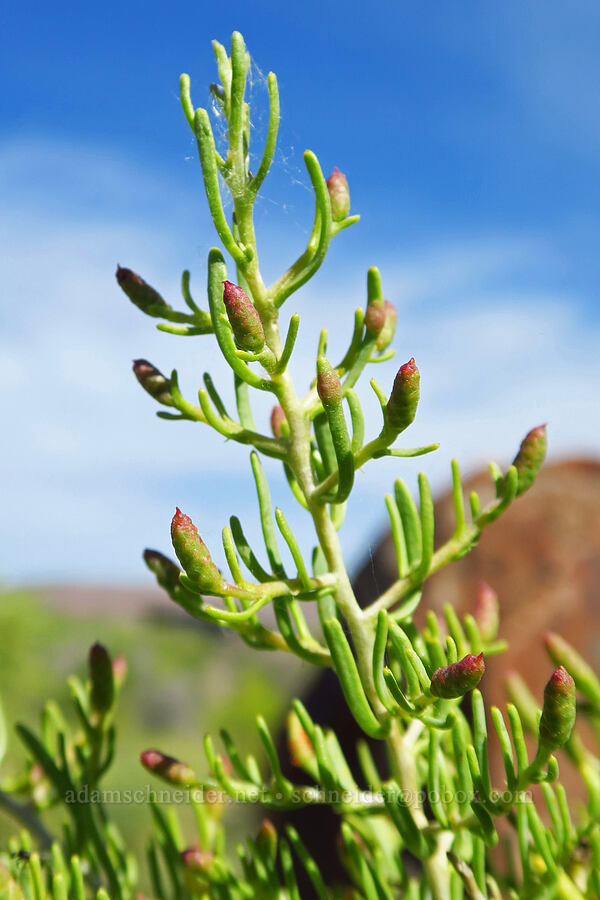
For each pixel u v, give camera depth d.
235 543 0.20
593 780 0.22
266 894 0.21
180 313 0.20
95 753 0.22
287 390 0.19
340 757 0.21
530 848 0.20
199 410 0.20
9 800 0.22
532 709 0.23
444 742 0.22
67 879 0.21
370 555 0.22
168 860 0.22
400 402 0.18
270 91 0.19
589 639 0.37
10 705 1.34
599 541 0.40
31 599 1.52
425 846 0.19
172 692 1.58
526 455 0.20
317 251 0.19
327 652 0.20
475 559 0.41
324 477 0.20
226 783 0.20
